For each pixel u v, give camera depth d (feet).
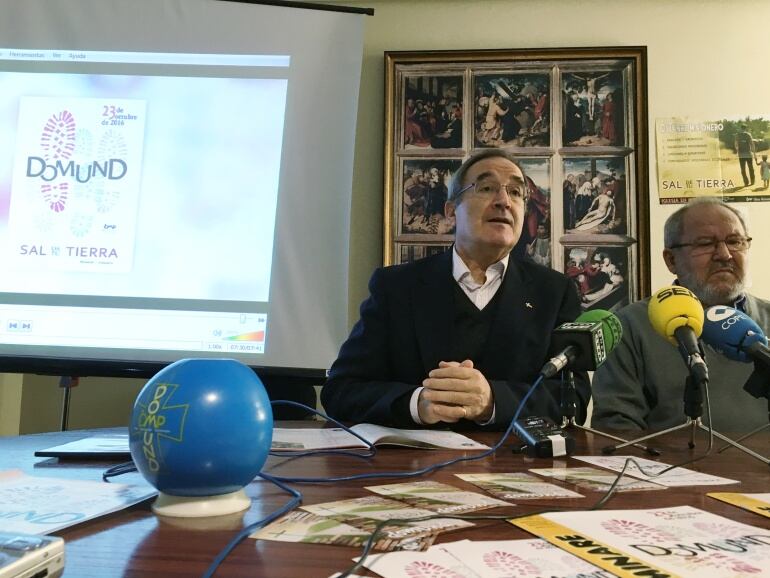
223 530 1.28
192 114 4.09
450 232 7.00
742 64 7.20
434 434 2.97
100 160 3.83
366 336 4.39
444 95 7.20
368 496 1.60
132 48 4.20
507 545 1.15
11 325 3.56
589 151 7.00
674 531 1.27
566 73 7.12
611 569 1.02
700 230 5.41
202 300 3.78
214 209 3.94
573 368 2.99
